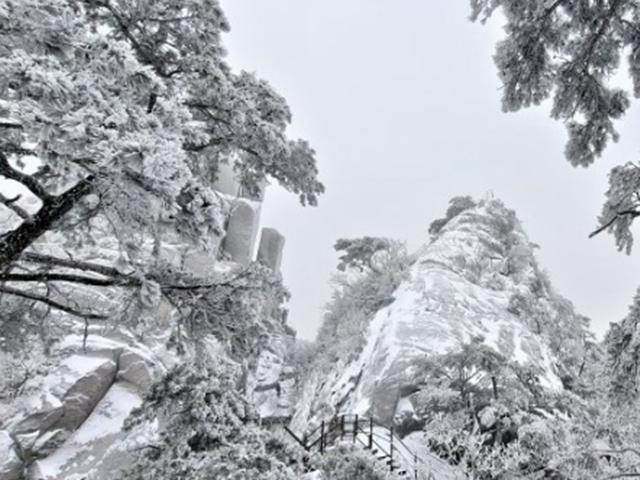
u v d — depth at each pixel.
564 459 10.11
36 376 15.76
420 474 12.95
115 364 17.09
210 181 7.25
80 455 14.46
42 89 2.78
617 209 6.28
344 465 9.10
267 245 37.44
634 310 5.63
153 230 4.08
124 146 2.86
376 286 34.16
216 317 5.31
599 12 5.20
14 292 4.95
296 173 6.87
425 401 16.94
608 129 5.97
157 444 6.83
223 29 6.14
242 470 5.77
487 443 14.55
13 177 4.23
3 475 13.31
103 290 17.53
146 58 5.88
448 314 26.88
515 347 25.67
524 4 5.37
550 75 5.80
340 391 24.81
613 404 6.29
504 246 39.94
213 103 5.84
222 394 7.00
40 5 3.34
